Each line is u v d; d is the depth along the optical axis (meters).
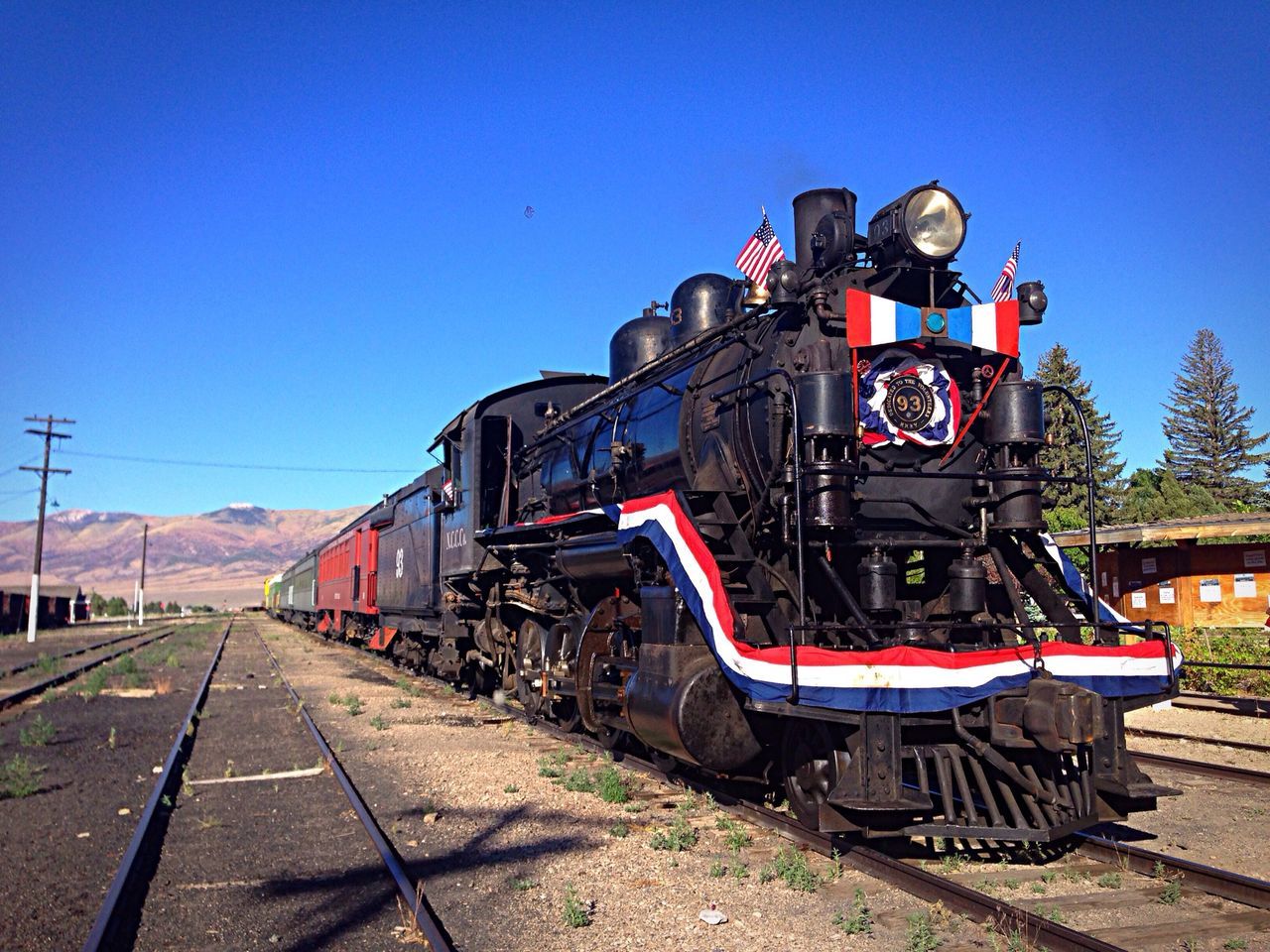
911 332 6.73
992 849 6.47
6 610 48.97
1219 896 5.48
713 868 5.89
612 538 8.71
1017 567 7.18
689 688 6.73
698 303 10.12
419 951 4.84
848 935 4.91
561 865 6.24
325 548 37.91
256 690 18.39
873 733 5.71
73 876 6.27
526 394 14.66
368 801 8.28
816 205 7.95
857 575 6.96
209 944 5.04
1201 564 17.02
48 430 44.16
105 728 13.36
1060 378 37.28
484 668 15.21
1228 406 54.16
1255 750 10.36
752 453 7.14
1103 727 6.07
